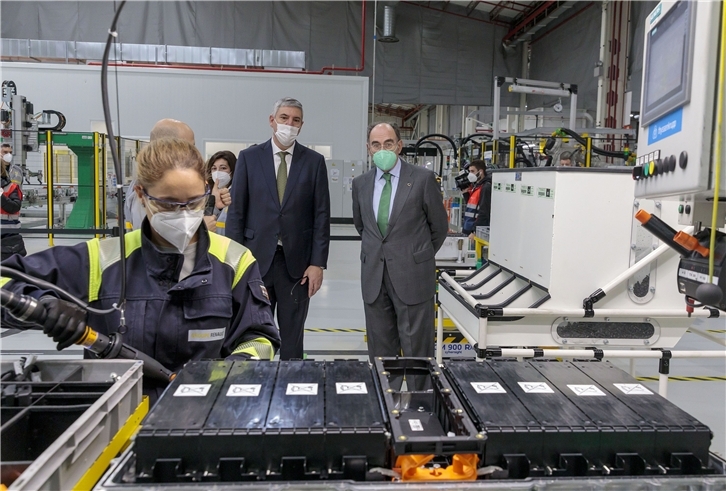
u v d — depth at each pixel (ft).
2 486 2.21
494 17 39.73
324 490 2.43
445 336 11.12
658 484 2.56
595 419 2.82
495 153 20.79
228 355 4.44
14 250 11.63
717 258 3.68
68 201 24.25
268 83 28.40
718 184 3.22
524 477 2.66
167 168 3.69
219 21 35.22
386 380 3.18
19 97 20.92
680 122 3.50
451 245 11.85
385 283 8.92
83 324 3.28
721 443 7.93
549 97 36.76
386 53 38.42
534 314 6.76
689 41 3.30
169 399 2.90
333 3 36.45
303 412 2.78
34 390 3.13
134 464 2.62
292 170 8.78
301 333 9.15
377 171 9.12
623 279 6.68
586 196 6.68
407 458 2.66
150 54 29.35
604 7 29.40
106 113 2.95
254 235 8.78
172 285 4.17
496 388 3.21
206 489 2.39
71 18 33.86
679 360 12.46
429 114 56.70
